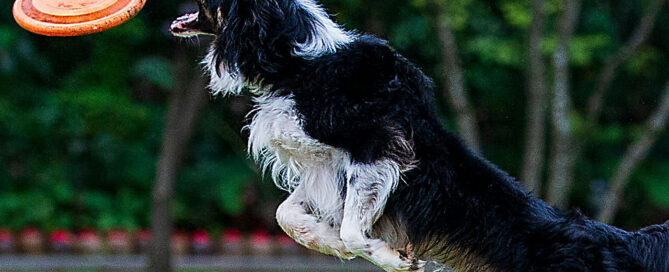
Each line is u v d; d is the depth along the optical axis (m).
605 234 4.41
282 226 4.79
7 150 12.69
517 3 9.17
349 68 4.47
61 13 4.63
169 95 13.01
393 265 4.50
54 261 11.35
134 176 12.93
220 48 4.68
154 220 9.57
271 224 13.14
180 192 12.99
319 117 4.46
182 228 13.11
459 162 4.55
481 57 11.11
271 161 5.04
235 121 11.38
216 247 12.23
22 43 12.59
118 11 4.63
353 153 4.47
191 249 12.17
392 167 4.43
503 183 4.55
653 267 4.36
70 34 4.60
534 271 4.37
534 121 8.62
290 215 4.74
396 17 10.31
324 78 4.47
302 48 4.53
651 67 12.72
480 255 4.50
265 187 13.04
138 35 12.18
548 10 8.95
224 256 12.20
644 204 13.39
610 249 4.35
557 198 8.66
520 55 10.23
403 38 10.29
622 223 13.45
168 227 9.59
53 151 12.93
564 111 8.59
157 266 9.55
